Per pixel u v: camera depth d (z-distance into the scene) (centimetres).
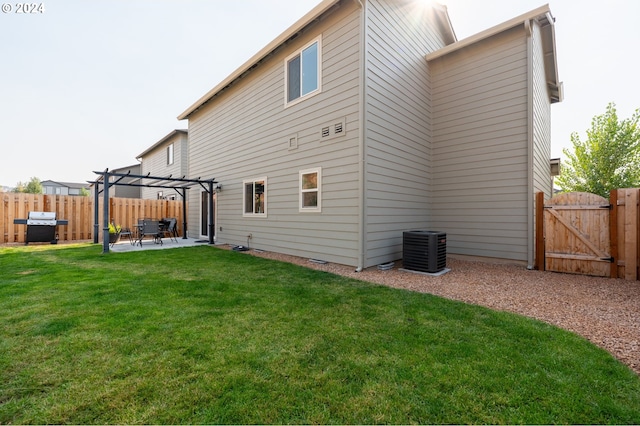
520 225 638
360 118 563
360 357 238
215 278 496
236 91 945
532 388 199
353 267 580
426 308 352
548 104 942
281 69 763
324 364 227
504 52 664
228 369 219
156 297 387
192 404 181
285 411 176
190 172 1261
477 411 178
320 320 315
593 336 282
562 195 577
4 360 228
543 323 307
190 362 228
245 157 902
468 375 213
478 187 703
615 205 525
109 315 320
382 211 613
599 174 1180
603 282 491
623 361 236
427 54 773
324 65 644
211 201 1016
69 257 703
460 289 447
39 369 217
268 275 521
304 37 696
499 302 385
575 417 174
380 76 608
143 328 288
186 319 312
